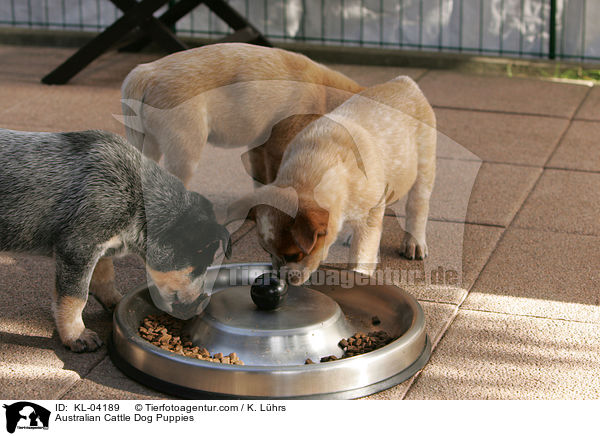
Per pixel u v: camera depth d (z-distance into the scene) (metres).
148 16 7.17
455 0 8.12
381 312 3.28
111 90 7.16
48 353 2.97
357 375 2.66
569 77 7.89
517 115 6.63
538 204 4.70
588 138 6.02
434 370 2.90
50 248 2.98
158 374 2.71
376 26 8.38
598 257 3.94
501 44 8.20
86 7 8.91
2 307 3.33
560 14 7.98
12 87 7.18
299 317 2.99
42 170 2.88
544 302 3.47
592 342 3.12
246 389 2.58
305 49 8.22
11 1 9.03
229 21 7.75
